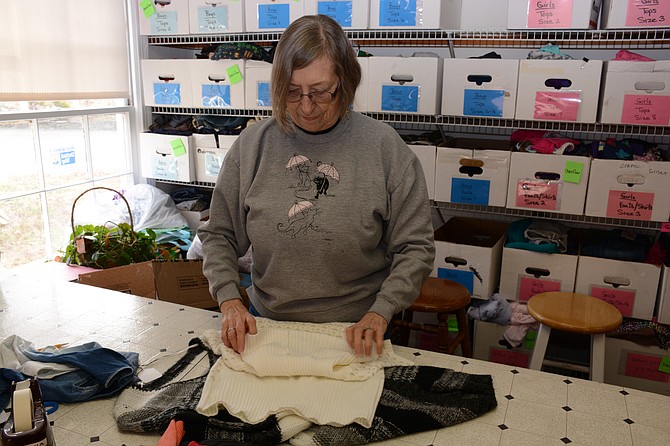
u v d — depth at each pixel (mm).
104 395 1091
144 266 2205
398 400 1044
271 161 1212
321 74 1069
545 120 2236
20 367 1127
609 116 2145
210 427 963
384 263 1285
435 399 1056
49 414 1043
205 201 3104
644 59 2146
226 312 1176
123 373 1127
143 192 2936
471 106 2320
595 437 979
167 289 2289
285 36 1098
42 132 2605
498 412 1050
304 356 1104
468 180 2412
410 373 1127
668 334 2266
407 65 2354
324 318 1235
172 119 3070
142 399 1069
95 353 1164
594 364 2029
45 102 2600
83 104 2805
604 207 2234
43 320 1431
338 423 979
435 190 2480
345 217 1159
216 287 1231
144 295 2207
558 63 2170
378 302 1152
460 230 2918
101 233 2541
